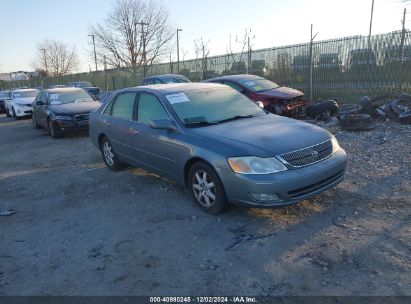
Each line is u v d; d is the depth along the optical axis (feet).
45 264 12.81
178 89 19.22
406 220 14.03
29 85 179.01
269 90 37.37
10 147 35.91
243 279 11.16
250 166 13.67
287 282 10.89
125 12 121.80
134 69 95.55
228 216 15.33
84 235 14.79
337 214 14.85
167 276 11.57
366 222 14.07
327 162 14.82
